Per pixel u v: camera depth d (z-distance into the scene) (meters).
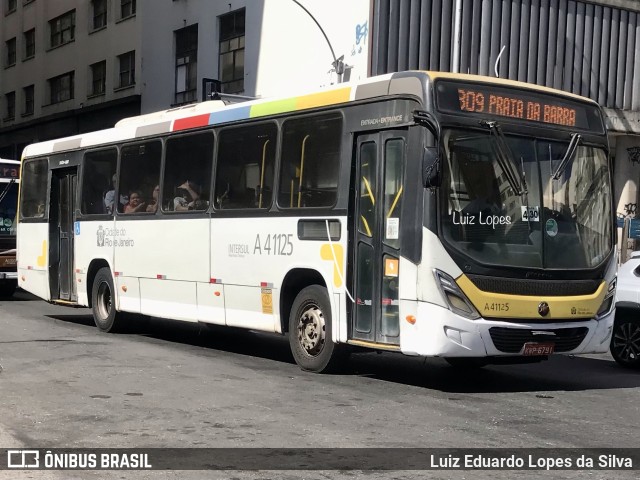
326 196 10.06
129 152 13.96
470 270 8.85
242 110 11.59
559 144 9.66
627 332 11.66
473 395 9.18
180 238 12.60
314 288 10.31
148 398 8.52
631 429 7.63
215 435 7.01
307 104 10.49
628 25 25.83
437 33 23.27
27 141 44.94
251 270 11.20
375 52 22.75
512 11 24.00
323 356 10.16
